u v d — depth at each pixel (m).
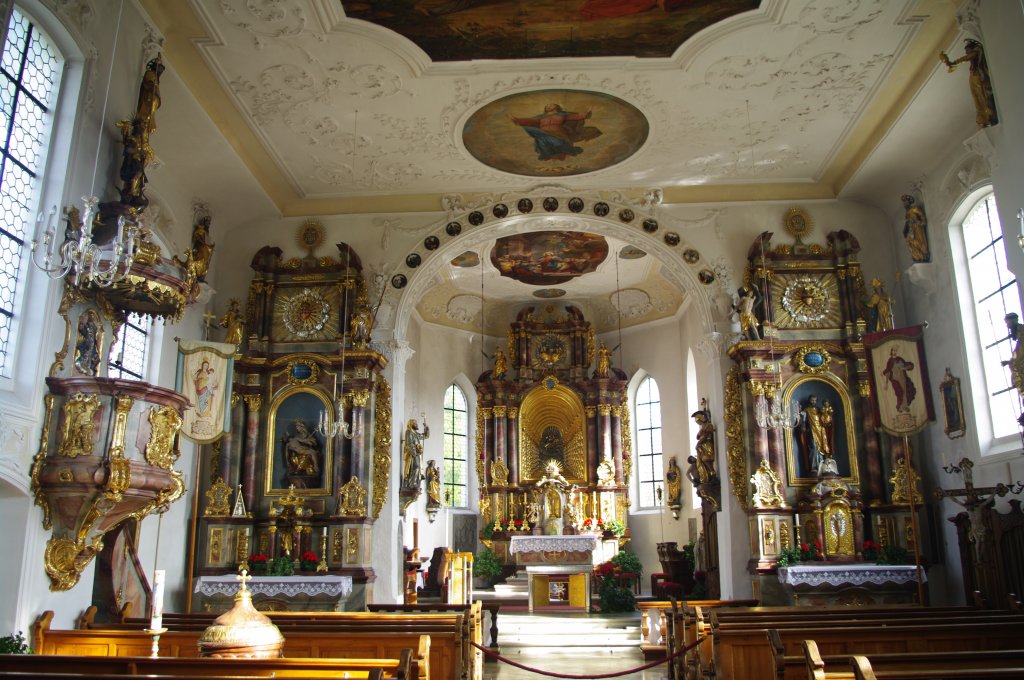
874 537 18.05
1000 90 12.38
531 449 29.16
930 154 17.55
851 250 19.53
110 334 12.23
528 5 13.51
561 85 15.95
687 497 26.22
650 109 16.81
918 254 18.00
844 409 18.98
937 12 13.87
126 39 13.12
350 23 14.04
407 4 13.50
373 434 19.02
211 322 19.69
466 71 15.49
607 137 18.00
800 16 13.95
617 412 28.58
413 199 20.67
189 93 15.30
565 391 28.97
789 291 19.61
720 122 17.41
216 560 17.75
